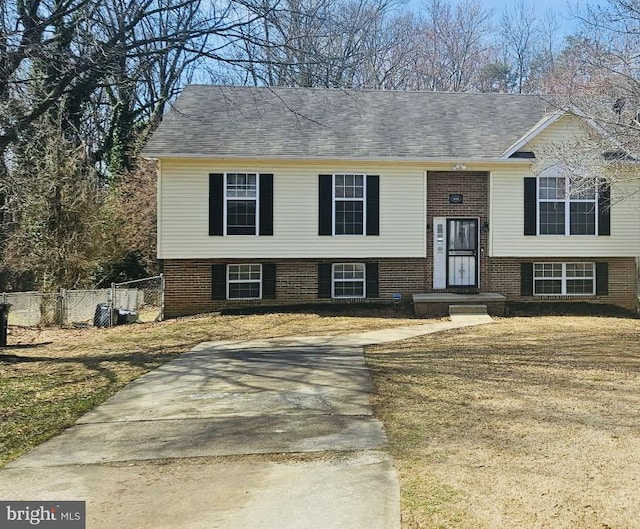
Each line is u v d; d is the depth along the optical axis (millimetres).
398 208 16766
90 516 3871
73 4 9883
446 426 5883
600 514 3783
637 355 9781
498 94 19969
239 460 5012
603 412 6262
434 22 35531
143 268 23234
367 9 22875
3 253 18406
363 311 16125
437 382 7922
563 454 4957
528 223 16781
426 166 16719
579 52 13828
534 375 8234
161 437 5750
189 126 17031
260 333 13320
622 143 12656
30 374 9016
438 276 17047
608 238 16844
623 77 12539
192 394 7621
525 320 14812
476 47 35656
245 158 16031
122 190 23406
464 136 17547
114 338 13133
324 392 7578
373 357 10086
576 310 16328
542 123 16172
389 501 4039
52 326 15844
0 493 4324
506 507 3906
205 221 16250
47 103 10320
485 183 17094
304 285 16844
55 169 17906
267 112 18109
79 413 6727
